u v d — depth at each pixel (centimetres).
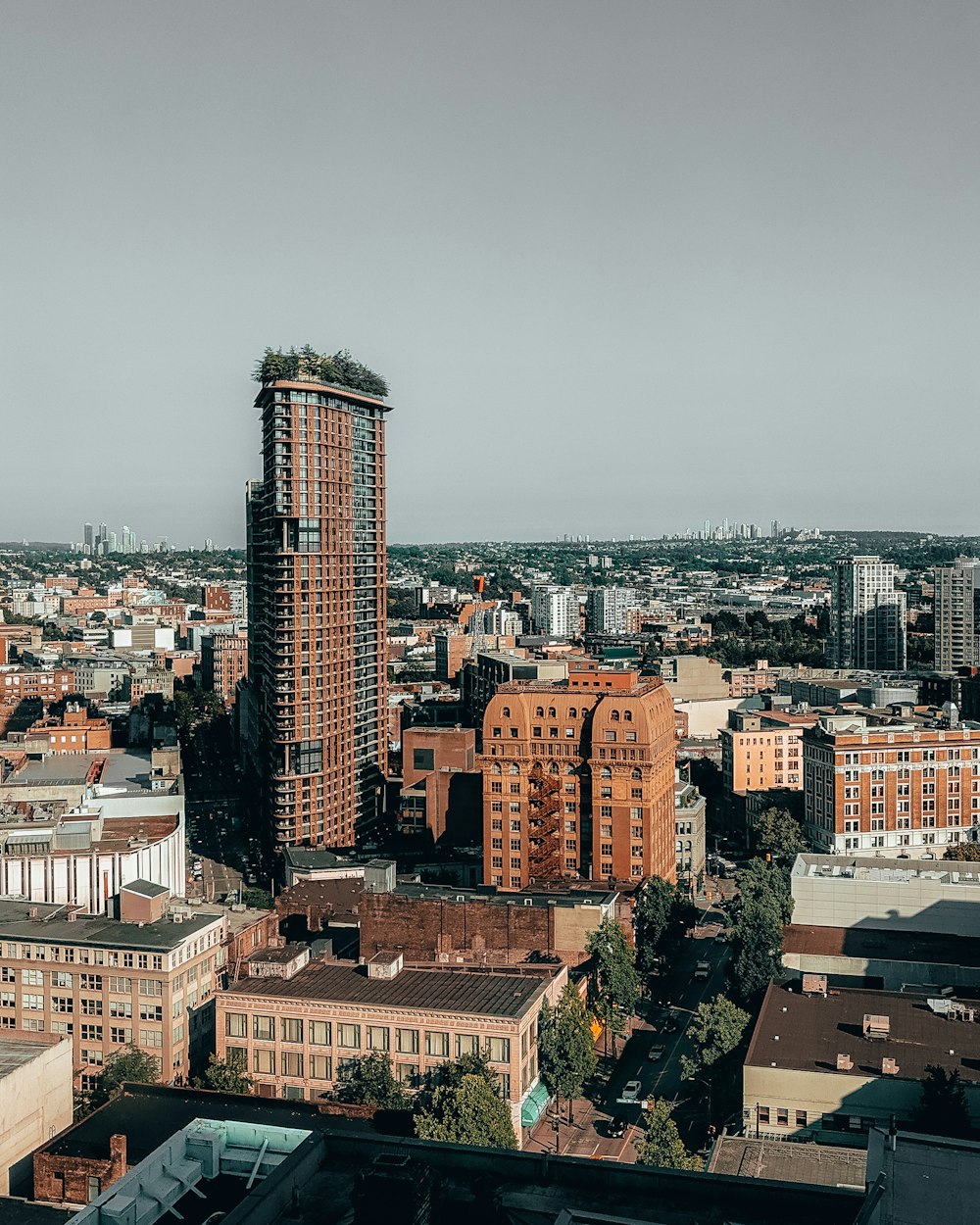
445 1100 16462
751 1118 17075
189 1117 13638
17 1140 13162
